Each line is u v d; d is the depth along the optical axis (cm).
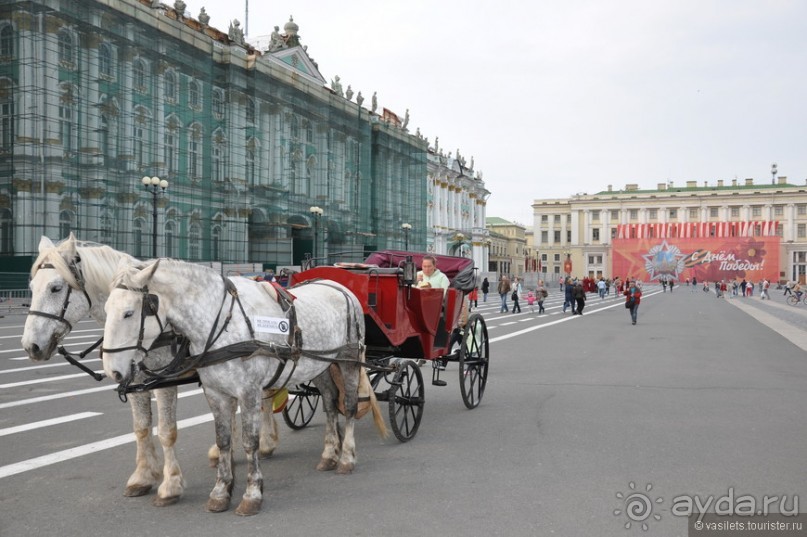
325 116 5128
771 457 635
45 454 646
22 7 2945
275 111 4509
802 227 12162
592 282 7256
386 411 872
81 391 990
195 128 3931
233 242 4144
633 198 13112
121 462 622
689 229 11169
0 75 3042
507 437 722
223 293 502
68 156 3117
